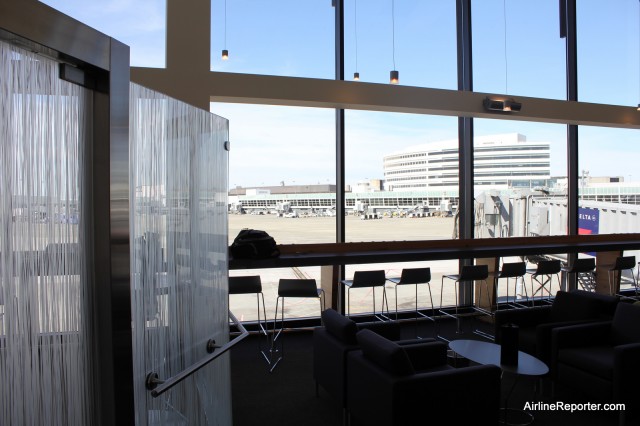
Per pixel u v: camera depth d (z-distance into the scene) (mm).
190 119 2021
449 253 5172
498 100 5480
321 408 3318
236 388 3703
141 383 1664
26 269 1266
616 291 6441
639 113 6387
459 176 5941
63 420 1372
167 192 1841
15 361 1237
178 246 1921
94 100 1453
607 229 6793
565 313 4164
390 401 2396
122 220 1504
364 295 5715
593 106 6109
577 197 6551
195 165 2068
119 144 1487
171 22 4324
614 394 2943
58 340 1355
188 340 2004
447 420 2500
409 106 5203
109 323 1455
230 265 4316
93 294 1460
